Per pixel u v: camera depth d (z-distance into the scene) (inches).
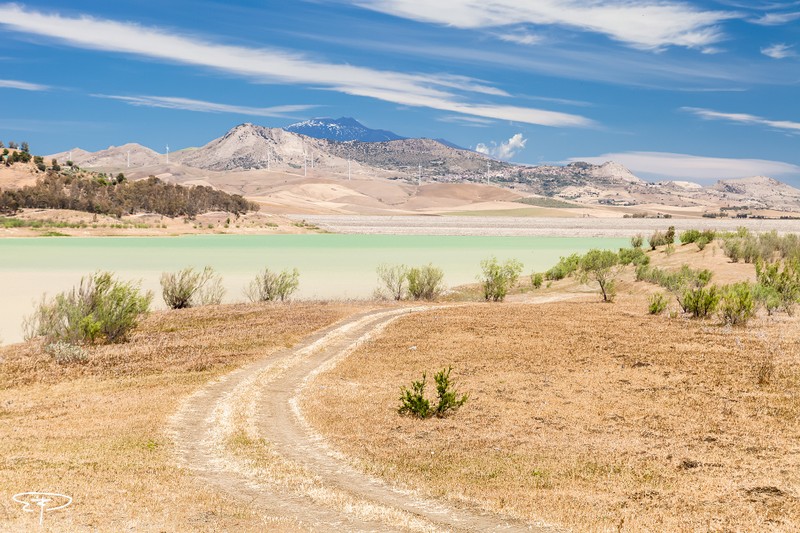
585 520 529.0
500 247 5885.8
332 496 593.9
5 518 503.2
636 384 1011.9
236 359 1342.3
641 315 1737.2
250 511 550.0
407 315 1911.9
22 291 2701.8
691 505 560.4
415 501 590.2
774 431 756.0
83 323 1530.5
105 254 4832.7
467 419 872.3
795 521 519.5
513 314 1828.2
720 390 944.3
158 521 515.2
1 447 737.6
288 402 995.9
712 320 1578.5
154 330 1768.0
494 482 633.6
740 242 2748.5
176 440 787.4
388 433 816.9
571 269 3068.4
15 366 1273.4
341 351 1430.9
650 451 711.1
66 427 845.2
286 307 2174.0
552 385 1039.0
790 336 1304.1
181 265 3956.7
